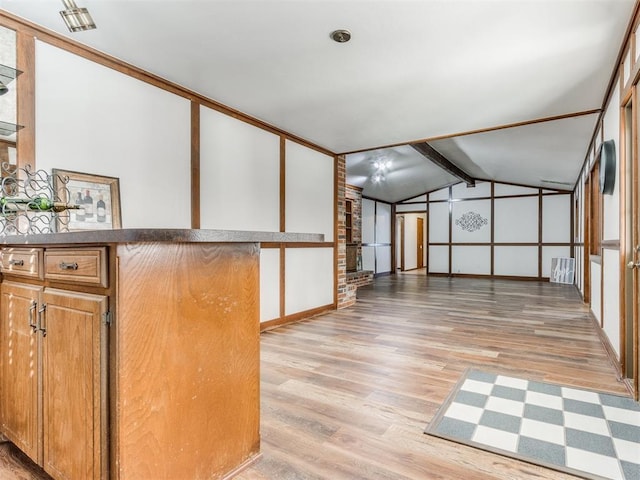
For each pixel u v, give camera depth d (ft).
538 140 17.53
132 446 3.83
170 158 10.02
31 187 6.76
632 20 7.14
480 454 5.56
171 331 4.20
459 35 7.72
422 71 9.36
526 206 32.19
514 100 11.18
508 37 7.79
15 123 6.98
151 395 4.00
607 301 10.94
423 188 34.86
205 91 10.68
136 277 3.87
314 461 5.39
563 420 6.57
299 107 11.90
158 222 9.66
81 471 4.10
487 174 30.78
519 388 8.02
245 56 8.68
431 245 36.58
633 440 5.90
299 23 7.34
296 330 13.42
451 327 13.84
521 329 13.47
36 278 4.84
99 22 7.25
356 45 8.16
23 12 6.92
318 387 8.13
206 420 4.60
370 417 6.73
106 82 8.53
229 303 4.91
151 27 7.46
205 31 7.61
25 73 7.14
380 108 11.99
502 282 30.01
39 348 4.75
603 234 11.67
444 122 13.29
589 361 9.85
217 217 11.51
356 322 14.79
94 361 3.91
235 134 12.23
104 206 8.35
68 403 4.26
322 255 16.92
